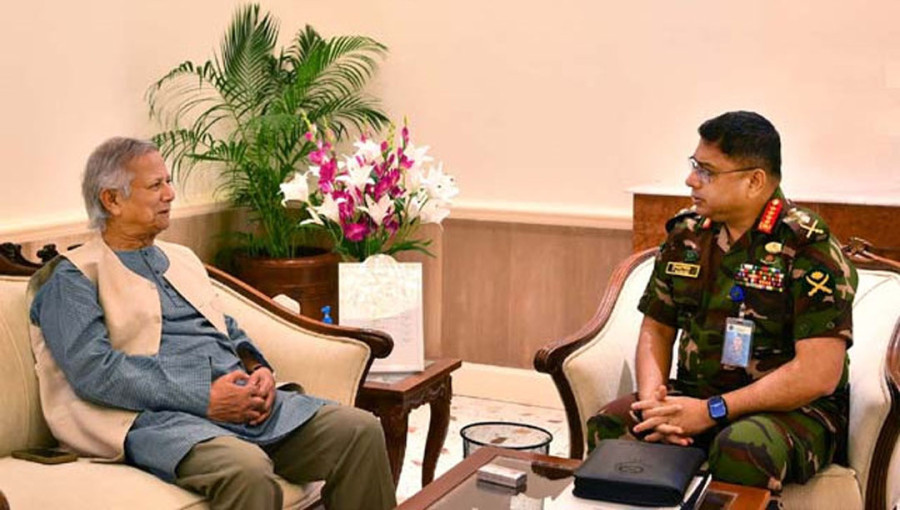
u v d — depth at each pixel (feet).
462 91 16.46
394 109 16.85
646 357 10.46
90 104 13.80
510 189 16.40
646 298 10.66
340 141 17.10
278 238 15.97
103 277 9.65
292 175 16.29
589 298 16.16
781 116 14.79
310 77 16.02
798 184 14.80
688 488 8.00
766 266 9.78
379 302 11.35
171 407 9.39
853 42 14.32
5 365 9.45
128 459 9.20
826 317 9.50
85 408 9.34
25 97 12.91
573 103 15.88
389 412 10.82
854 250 11.26
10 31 12.67
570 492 8.07
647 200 14.73
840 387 9.96
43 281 9.71
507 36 16.11
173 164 15.16
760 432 9.12
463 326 16.96
